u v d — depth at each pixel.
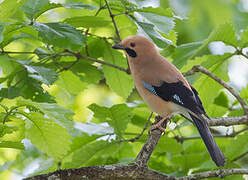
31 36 9.67
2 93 9.04
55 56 10.65
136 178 8.07
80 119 13.77
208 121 9.90
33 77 8.64
